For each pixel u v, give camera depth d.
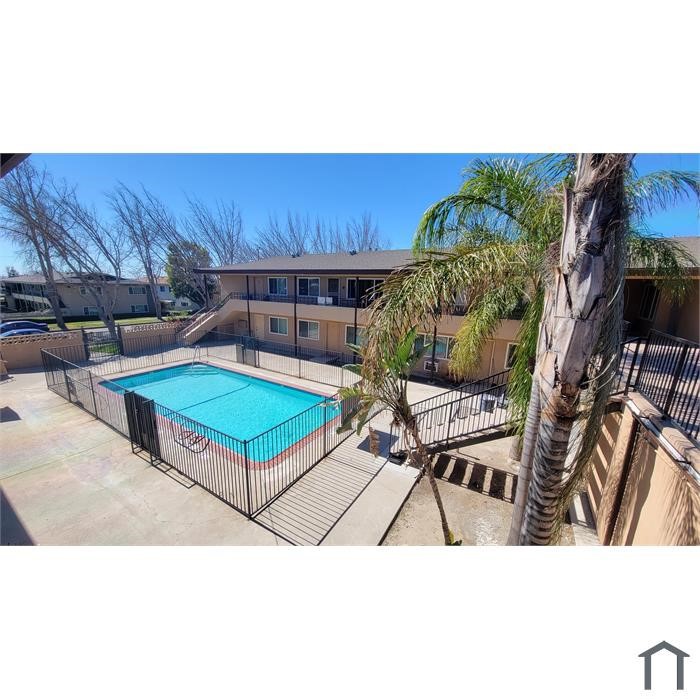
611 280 2.99
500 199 5.71
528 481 4.49
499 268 4.58
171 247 33.62
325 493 6.55
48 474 7.00
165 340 20.38
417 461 7.66
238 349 16.86
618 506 5.23
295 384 13.82
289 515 5.89
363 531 5.56
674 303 11.20
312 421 10.59
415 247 5.91
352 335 17.67
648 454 4.53
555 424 3.43
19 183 19.06
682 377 4.37
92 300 33.94
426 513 6.28
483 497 6.84
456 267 4.46
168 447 8.14
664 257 6.50
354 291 17.58
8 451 7.91
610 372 3.24
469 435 7.88
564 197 3.14
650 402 4.83
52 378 11.83
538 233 5.32
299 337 19.78
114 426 9.14
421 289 4.28
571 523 6.11
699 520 3.25
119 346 18.08
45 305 34.06
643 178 5.56
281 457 7.88
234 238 42.06
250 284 22.77
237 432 10.39
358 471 7.33
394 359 4.60
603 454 6.25
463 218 5.81
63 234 20.70
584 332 3.08
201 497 6.30
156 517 5.77
